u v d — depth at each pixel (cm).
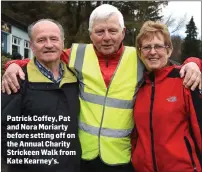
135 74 309
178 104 282
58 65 310
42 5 1962
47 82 298
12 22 1727
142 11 1744
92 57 321
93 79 309
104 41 308
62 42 306
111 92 305
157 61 291
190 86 281
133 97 304
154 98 289
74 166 293
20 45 1892
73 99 301
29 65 306
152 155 284
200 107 279
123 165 304
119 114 302
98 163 303
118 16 310
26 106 291
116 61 320
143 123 289
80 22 1827
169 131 280
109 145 298
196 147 284
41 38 295
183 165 277
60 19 1828
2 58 659
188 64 294
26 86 296
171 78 291
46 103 290
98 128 300
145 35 292
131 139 311
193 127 279
